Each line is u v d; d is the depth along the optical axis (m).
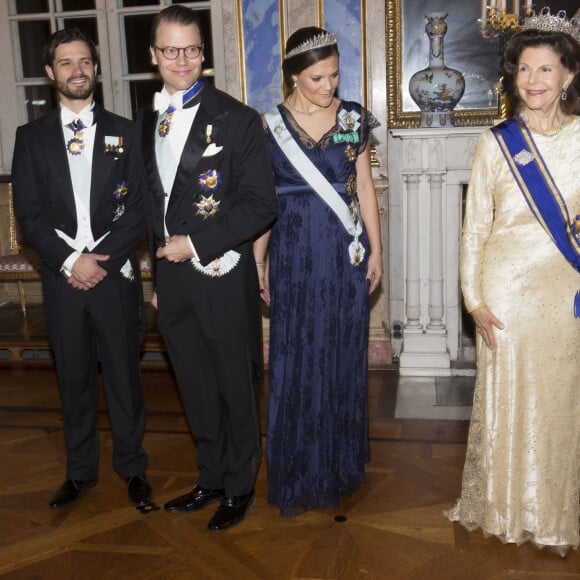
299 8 3.98
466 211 2.22
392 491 2.65
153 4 4.45
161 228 2.27
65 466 2.97
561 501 2.22
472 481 2.34
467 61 3.88
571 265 2.12
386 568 2.18
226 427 2.51
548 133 2.07
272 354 2.46
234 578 2.16
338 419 2.53
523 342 2.17
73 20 4.59
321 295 2.42
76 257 2.39
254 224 2.22
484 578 2.12
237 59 4.09
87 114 2.44
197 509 2.55
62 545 2.36
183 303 2.31
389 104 3.97
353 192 2.44
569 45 1.96
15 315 4.96
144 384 3.95
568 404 2.18
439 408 3.49
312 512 2.52
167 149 2.23
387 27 3.89
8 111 4.68
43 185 2.45
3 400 3.77
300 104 2.37
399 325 4.19
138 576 2.18
